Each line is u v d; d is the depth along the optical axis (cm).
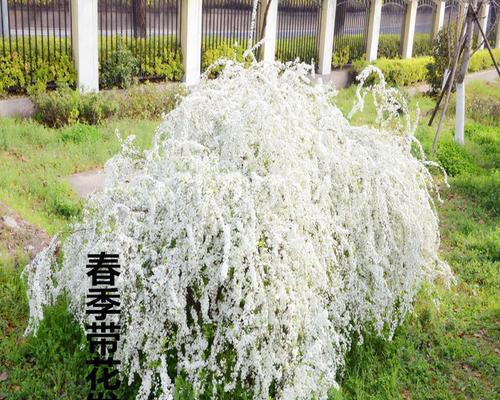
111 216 349
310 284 347
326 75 1502
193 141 351
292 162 359
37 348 372
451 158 872
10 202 581
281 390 329
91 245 339
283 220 344
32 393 345
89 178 717
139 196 352
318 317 321
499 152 976
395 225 429
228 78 417
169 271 313
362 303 396
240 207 327
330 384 319
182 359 334
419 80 1675
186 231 324
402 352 420
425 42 1947
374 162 410
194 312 324
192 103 373
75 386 350
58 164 737
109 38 1155
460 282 538
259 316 316
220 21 1251
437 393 385
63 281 373
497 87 1700
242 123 353
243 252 315
